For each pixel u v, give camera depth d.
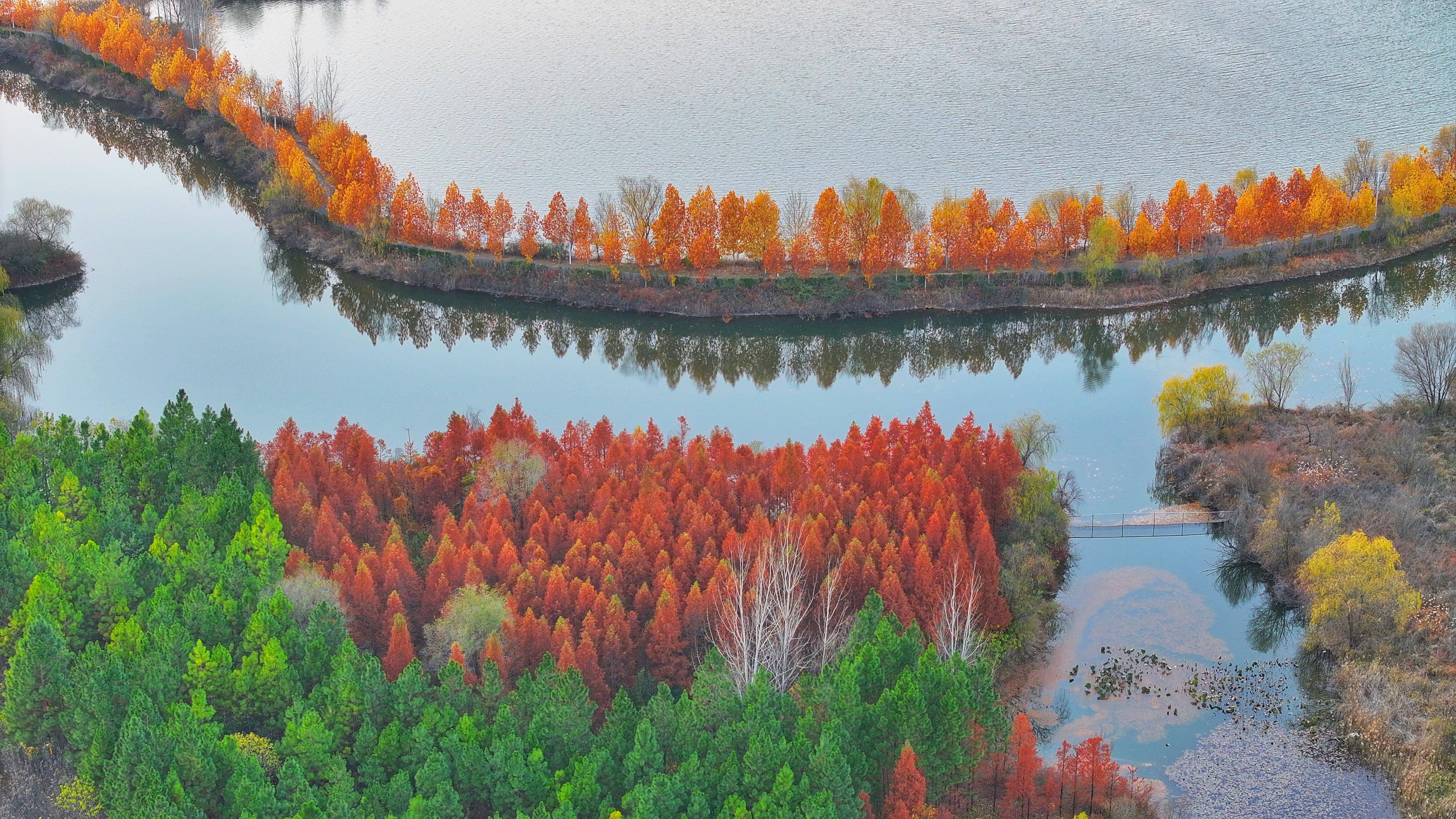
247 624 136.00
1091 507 180.12
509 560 145.75
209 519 151.50
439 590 141.75
